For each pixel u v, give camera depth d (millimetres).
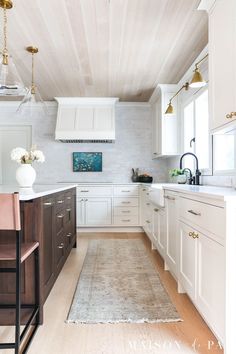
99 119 5027
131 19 2438
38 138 5434
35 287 1826
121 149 5477
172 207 2482
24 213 1849
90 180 5449
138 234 4730
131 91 4656
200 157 3600
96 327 1792
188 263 1979
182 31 2656
